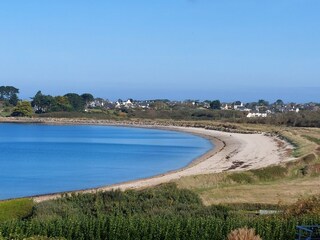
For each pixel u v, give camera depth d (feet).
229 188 141.90
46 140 476.95
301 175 179.63
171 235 72.74
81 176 228.63
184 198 97.71
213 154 316.40
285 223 72.38
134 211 85.20
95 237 73.36
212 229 72.69
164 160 295.07
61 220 75.10
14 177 226.79
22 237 70.85
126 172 241.55
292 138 366.22
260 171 172.35
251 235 52.44
